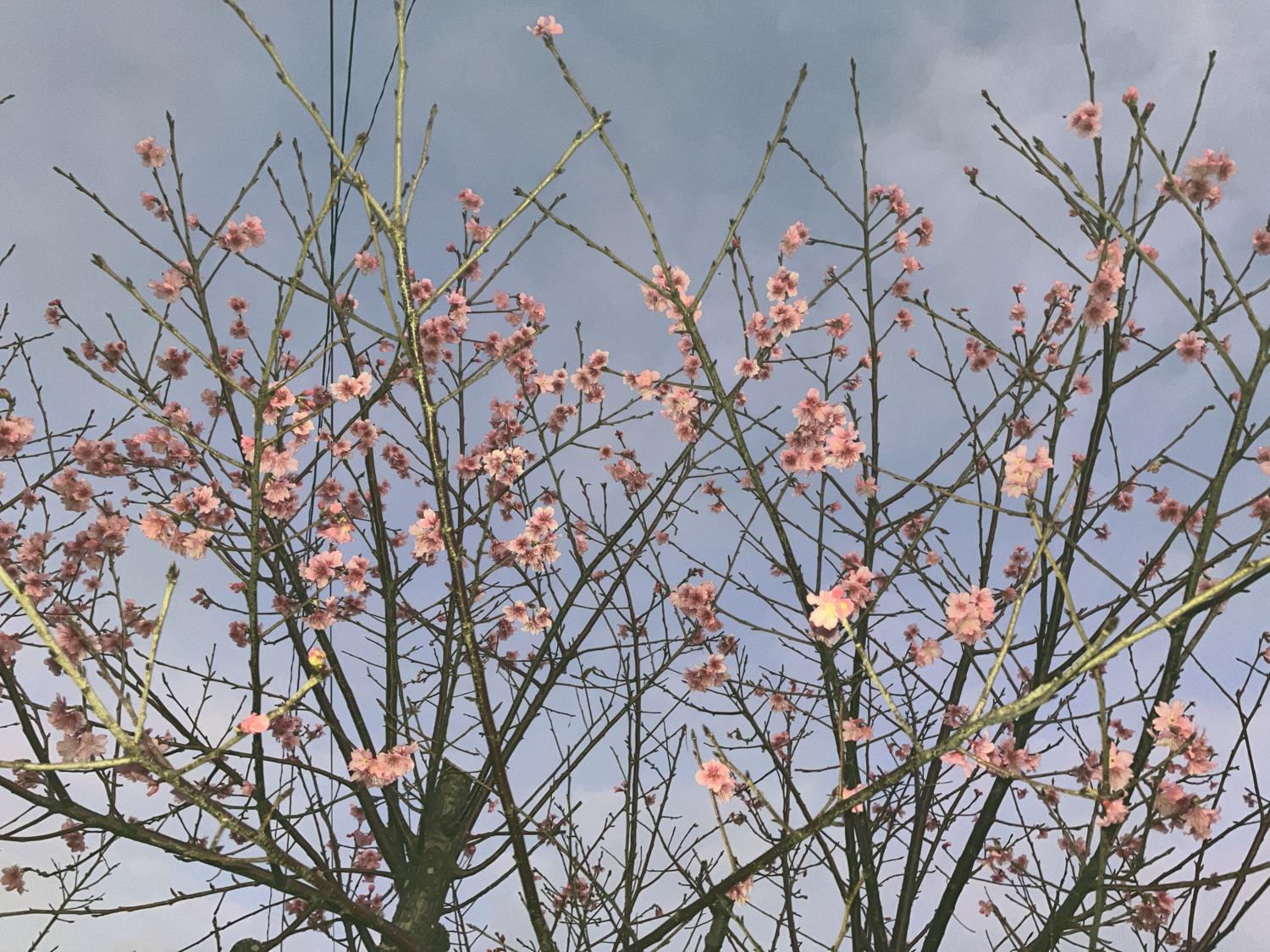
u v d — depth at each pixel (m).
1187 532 3.15
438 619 4.50
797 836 1.92
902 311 4.56
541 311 4.57
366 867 4.71
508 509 4.76
